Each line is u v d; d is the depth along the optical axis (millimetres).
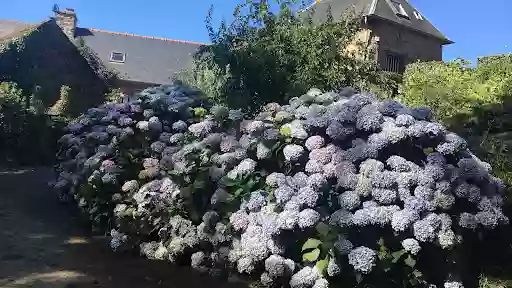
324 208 3580
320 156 3734
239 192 4117
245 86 6824
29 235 4969
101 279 3922
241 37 7371
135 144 5387
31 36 14492
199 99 5766
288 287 3660
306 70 6691
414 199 3420
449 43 17234
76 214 5922
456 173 3562
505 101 5809
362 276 3252
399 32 15672
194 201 4477
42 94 14133
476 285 3637
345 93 4508
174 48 24172
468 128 5660
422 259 3418
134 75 21781
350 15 7871
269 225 3658
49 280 3770
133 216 4762
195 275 4184
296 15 7645
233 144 4418
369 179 3482
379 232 3396
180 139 5012
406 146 3742
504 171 4645
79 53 16656
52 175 8891
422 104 6336
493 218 3527
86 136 5645
